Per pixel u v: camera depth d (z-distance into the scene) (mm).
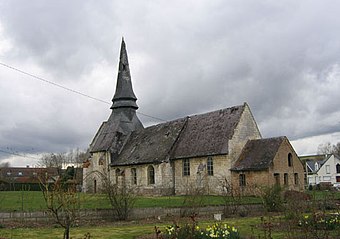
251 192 35531
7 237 16094
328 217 16438
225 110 44500
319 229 15242
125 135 55031
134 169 48750
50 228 19031
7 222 20031
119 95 57531
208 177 41094
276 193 26188
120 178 49594
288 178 38688
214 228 13555
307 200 23844
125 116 56938
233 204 26359
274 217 21859
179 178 44156
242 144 41062
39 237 16219
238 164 39531
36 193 35938
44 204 25391
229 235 13242
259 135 43094
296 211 16641
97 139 57312
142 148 49656
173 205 26500
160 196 41125
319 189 42500
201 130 45000
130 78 58875
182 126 47719
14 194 34625
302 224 15148
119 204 23016
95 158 54750
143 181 47000
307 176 99375
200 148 42469
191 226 14039
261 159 38219
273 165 37344
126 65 58938
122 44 59688
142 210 23938
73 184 16500
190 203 25453
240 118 41500
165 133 48906
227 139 40312
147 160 46250
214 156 40844
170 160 44938
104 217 22547
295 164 39781
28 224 19875
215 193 40125
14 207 23375
